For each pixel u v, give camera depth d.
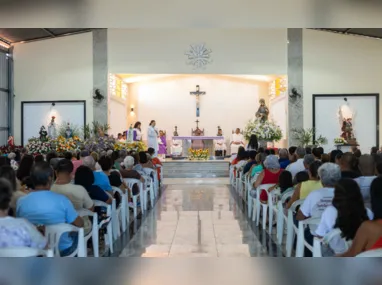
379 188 2.38
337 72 14.52
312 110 14.52
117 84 16.31
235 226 6.48
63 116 14.58
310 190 4.44
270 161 6.20
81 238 3.38
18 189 4.07
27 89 14.66
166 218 7.14
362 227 2.40
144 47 14.63
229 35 14.67
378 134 14.45
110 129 14.51
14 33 13.52
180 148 17.53
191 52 14.66
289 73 14.58
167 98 18.36
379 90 14.46
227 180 13.14
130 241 5.57
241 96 18.28
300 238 3.80
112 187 5.77
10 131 14.65
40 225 3.23
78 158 7.93
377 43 14.45
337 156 5.46
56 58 14.62
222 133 18.06
